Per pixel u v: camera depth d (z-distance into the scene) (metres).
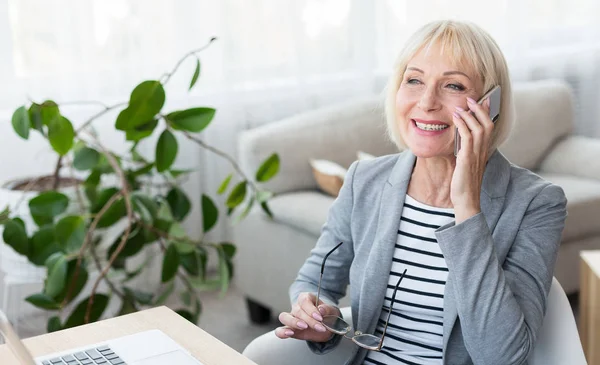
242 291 3.39
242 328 3.36
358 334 1.53
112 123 3.41
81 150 2.63
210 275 3.87
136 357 1.38
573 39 4.34
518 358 1.49
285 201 3.13
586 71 4.37
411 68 1.62
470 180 1.52
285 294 3.13
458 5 4.08
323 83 3.88
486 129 1.52
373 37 3.94
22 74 3.23
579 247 3.32
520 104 3.81
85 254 2.66
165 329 1.52
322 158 3.32
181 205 2.88
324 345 1.65
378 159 1.79
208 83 3.63
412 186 1.70
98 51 3.36
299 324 1.59
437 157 1.64
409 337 1.67
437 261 1.65
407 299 1.66
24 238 2.52
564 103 3.90
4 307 3.27
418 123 1.61
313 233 2.93
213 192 3.75
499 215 1.60
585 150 3.69
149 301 2.74
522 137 3.77
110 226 2.62
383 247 1.67
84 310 2.54
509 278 1.54
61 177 3.02
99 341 1.47
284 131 3.30
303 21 3.79
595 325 2.46
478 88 1.59
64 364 1.36
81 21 3.30
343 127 3.41
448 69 1.57
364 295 1.68
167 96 3.55
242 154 3.27
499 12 4.16
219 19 3.59
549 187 1.62
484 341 1.50
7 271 2.90
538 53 4.32
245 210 2.94
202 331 1.51
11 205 2.80
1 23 3.16
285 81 3.80
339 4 3.85
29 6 3.20
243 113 3.72
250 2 3.65
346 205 1.77
